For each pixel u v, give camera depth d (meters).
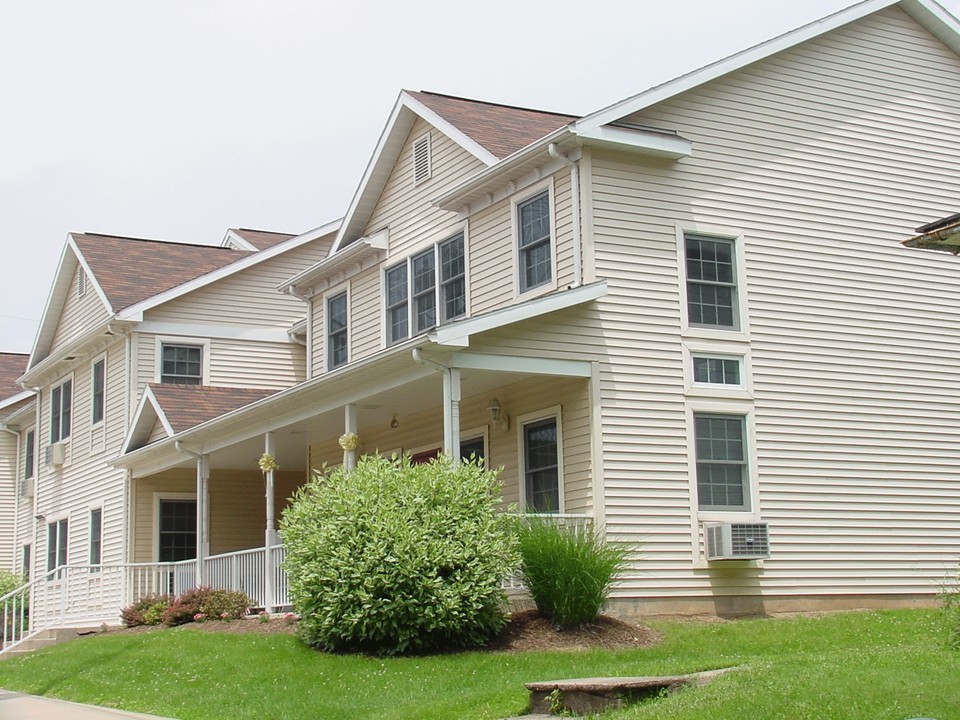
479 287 20.47
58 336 32.81
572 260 18.19
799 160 20.34
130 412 27.59
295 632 16.81
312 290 26.39
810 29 20.50
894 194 21.19
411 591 15.04
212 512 27.78
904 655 11.18
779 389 19.38
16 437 38.50
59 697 15.72
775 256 19.78
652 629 16.31
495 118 22.58
